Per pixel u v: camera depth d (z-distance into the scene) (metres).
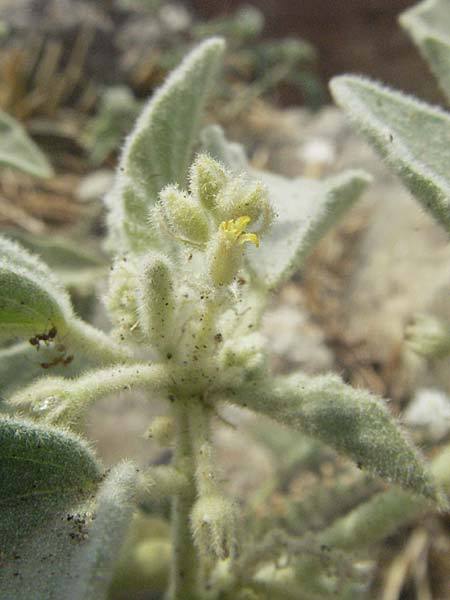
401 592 0.10
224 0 0.21
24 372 0.06
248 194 0.05
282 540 0.07
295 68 0.20
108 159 0.14
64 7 0.16
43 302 0.05
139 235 0.06
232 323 0.06
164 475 0.05
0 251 0.06
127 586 0.08
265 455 0.11
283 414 0.05
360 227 0.14
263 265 0.06
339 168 0.15
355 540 0.07
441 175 0.06
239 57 0.18
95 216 0.13
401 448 0.05
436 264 0.12
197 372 0.05
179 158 0.06
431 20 0.08
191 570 0.06
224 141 0.07
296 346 0.12
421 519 0.10
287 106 0.20
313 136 0.16
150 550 0.08
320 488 0.09
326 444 0.05
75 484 0.05
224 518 0.05
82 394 0.05
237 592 0.07
